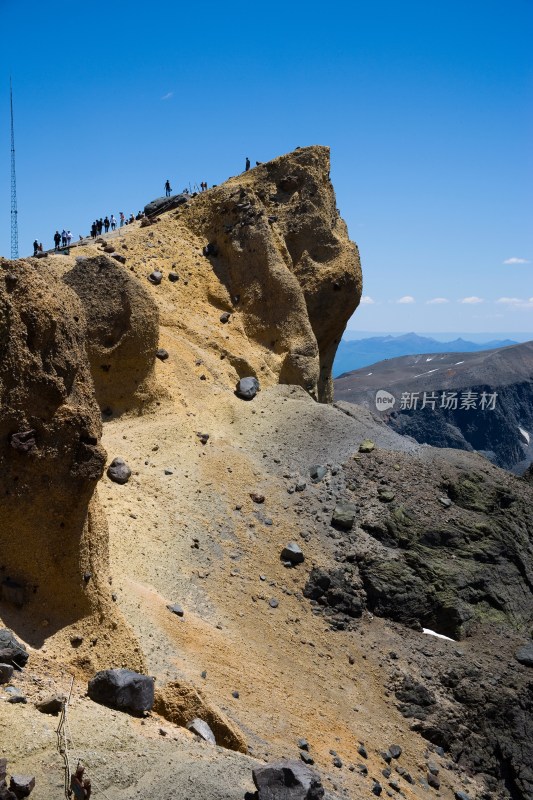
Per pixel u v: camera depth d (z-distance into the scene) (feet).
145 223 136.15
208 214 133.80
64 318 56.65
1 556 52.70
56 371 55.11
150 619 65.05
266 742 57.77
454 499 105.09
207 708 52.34
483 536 100.94
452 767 77.15
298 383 121.39
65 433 53.52
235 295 127.85
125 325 100.37
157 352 110.83
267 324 125.08
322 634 83.41
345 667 80.38
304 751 60.18
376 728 74.13
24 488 52.85
